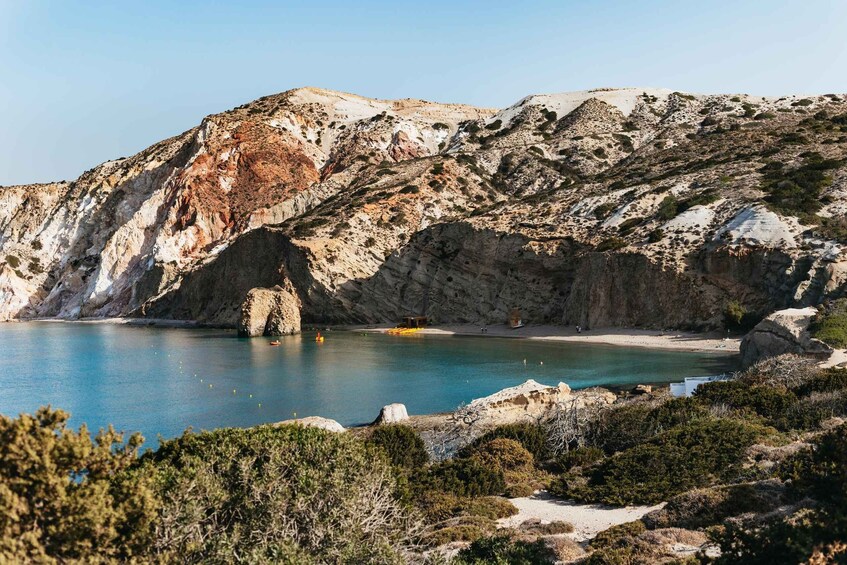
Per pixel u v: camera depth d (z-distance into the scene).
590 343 71.12
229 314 110.38
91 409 46.75
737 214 74.38
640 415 31.23
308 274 100.88
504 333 83.38
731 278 69.12
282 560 12.29
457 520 20.36
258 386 53.38
